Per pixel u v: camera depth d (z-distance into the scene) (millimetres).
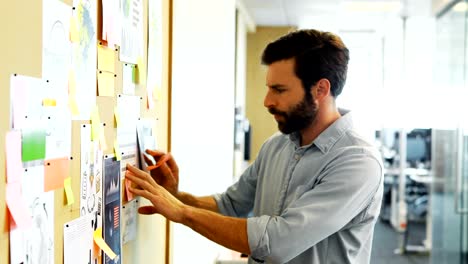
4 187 916
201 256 3049
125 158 1559
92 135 1297
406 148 8719
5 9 906
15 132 942
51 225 1095
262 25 8375
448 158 5160
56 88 1096
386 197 9266
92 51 1286
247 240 1509
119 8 1467
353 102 9141
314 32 1686
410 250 7188
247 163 7039
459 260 4824
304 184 1715
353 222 1672
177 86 2197
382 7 6969
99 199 1365
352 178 1597
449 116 5098
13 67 934
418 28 7965
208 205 1977
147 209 1653
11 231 941
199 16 2736
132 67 1604
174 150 2160
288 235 1519
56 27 1089
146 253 1874
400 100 8164
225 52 3812
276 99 1679
